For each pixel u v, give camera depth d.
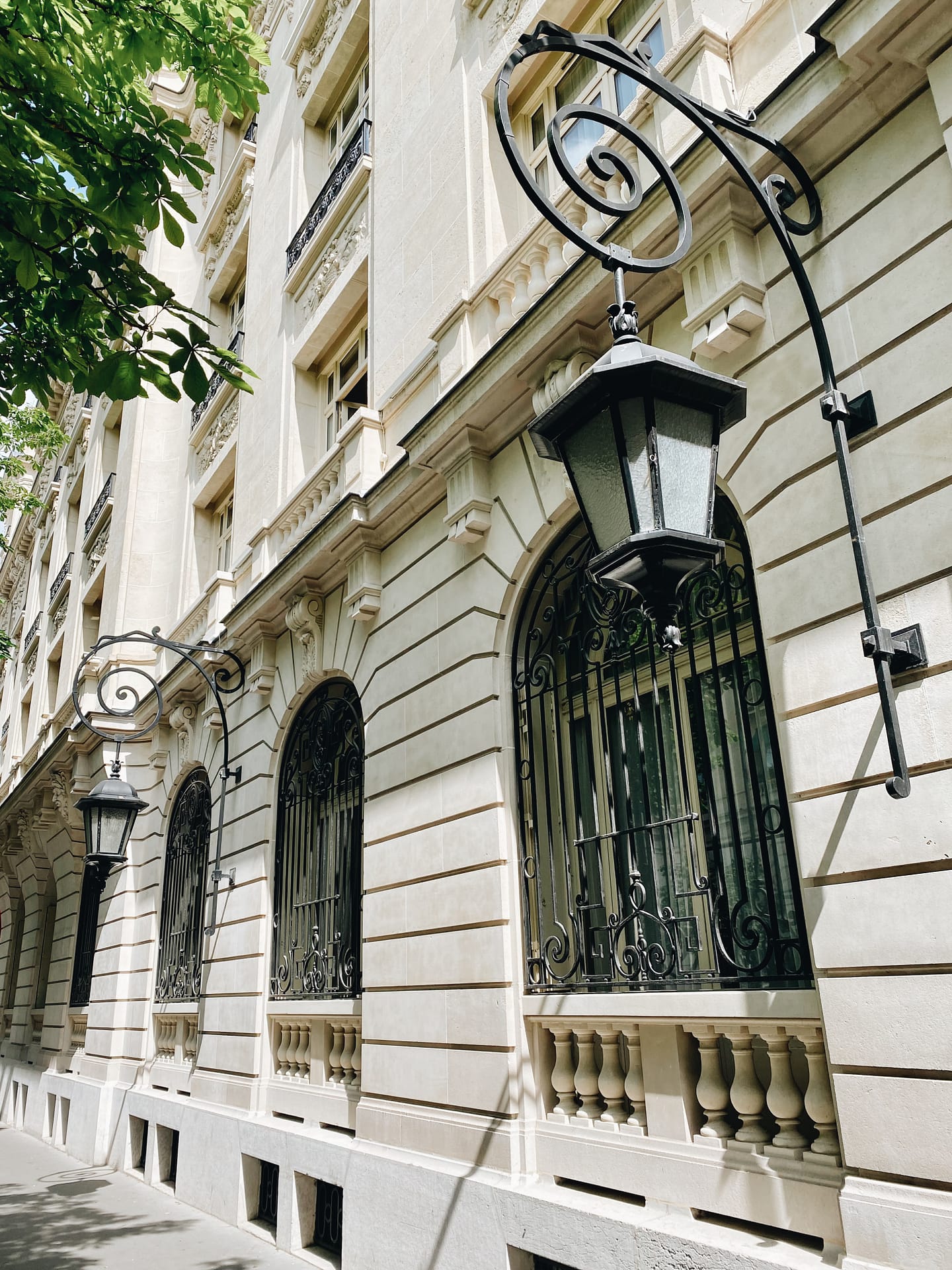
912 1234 3.76
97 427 24.19
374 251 10.70
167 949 13.96
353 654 9.38
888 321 4.62
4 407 5.51
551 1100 6.30
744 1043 4.91
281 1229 8.60
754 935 4.92
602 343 6.52
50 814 20.36
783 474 5.04
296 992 9.69
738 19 6.11
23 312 5.27
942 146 4.54
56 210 4.69
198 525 16.92
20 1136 18.31
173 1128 11.62
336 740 9.98
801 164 5.11
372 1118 7.61
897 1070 3.97
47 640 26.12
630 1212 5.16
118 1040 14.70
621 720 6.13
